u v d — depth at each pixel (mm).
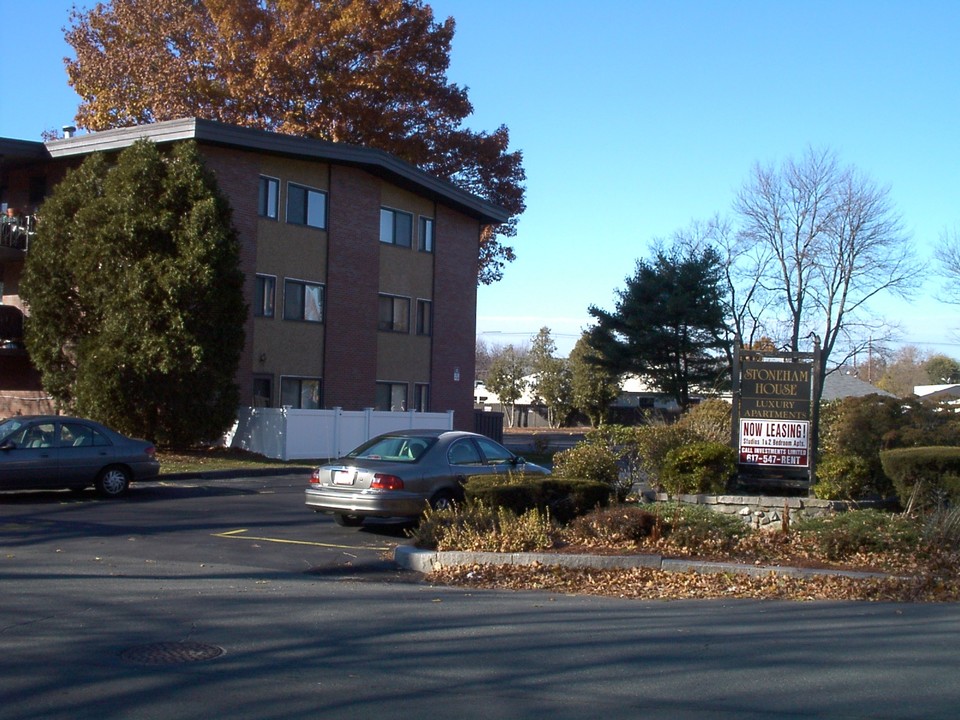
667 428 16875
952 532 11773
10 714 6031
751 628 8703
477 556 11602
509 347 87250
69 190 26469
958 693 6699
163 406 24938
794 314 48531
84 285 25328
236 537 13883
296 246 31047
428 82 40938
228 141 28062
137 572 11062
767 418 15734
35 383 30141
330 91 38719
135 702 6301
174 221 24875
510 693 6625
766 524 14414
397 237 35062
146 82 39281
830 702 6492
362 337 33312
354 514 14039
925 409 16672
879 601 10180
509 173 44656
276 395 30375
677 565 11359
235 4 38531
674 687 6812
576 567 11445
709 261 48656
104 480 17812
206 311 24859
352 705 6305
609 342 49969
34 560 11609
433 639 8117
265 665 7230
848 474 15109
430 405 36469
